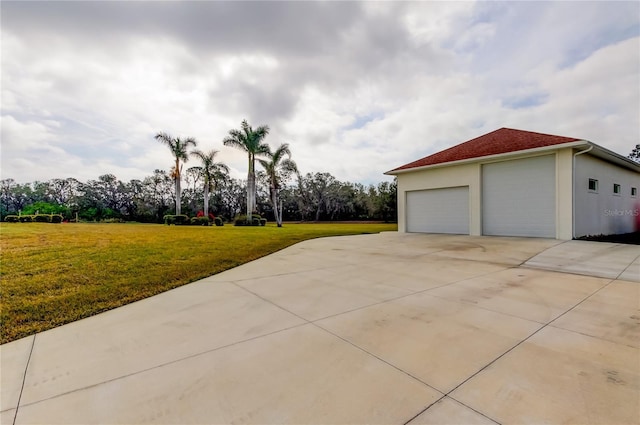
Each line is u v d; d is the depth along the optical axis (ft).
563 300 12.46
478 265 20.18
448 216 42.83
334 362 7.63
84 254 23.90
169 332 9.78
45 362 7.90
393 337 9.05
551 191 32.99
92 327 10.37
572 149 31.09
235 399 6.16
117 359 8.00
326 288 14.82
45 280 16.25
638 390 6.28
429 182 44.52
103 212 156.35
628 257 21.50
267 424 5.40
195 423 5.46
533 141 36.68
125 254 24.21
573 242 28.99
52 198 171.94
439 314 10.94
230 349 8.46
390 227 80.18
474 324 9.97
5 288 14.79
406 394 6.23
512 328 9.62
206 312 11.66
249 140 76.79
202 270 19.03
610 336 8.96
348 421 5.44
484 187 38.78
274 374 7.11
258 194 155.94
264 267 20.24
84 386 6.73
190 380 6.92
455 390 6.36
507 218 36.63
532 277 16.62
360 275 17.58
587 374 6.92
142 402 6.12
